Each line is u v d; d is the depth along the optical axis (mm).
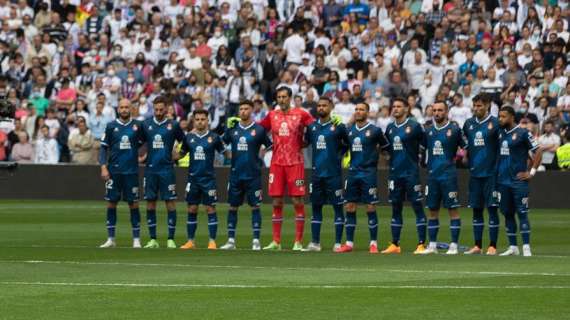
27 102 60219
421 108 55594
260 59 59906
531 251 31141
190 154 32312
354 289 21469
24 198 56719
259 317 18203
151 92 58719
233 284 22219
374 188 31141
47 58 63438
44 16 66625
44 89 61219
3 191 56938
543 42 56656
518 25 57969
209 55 61375
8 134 57375
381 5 61156
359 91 54500
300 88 56562
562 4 58781
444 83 54531
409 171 31047
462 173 49719
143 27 63625
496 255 29438
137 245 32438
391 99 55688
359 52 58250
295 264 26359
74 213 46500
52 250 30219
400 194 31094
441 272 24516
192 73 58875
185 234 37125
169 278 23219
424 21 58719
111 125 32438
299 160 31922
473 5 59031
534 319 18062
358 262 26906
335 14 61688
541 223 41438
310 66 58781
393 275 23859
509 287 21781
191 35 62812
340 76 57375
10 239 34344
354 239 35500
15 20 66625
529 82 53781
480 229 30812
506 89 53625
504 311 18828
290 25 60531
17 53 63469
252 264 26312
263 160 53188
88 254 29000
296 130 31891
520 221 29750
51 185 56344
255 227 31891
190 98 57969
